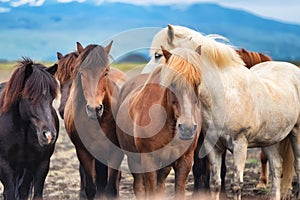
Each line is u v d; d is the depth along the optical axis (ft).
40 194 31.12
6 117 30.14
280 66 34.99
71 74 36.55
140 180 30.96
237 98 30.35
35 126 28.84
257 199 36.42
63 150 58.70
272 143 33.01
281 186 35.83
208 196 34.24
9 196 30.63
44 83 28.96
